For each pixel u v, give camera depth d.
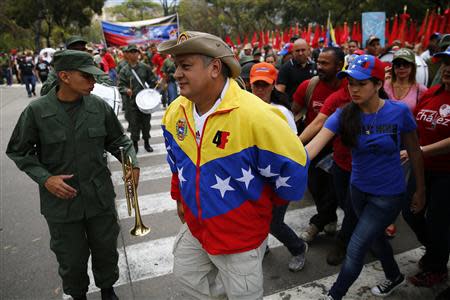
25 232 4.28
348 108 2.54
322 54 3.65
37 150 2.49
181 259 2.20
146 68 7.01
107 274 2.81
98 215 2.59
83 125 2.45
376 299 3.00
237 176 1.84
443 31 10.66
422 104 3.04
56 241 2.57
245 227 1.94
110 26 16.66
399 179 2.57
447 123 2.81
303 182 1.90
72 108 2.43
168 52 1.71
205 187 1.89
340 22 31.62
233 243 1.93
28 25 34.44
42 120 2.36
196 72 1.74
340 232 3.41
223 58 1.78
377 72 2.38
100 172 2.56
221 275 2.07
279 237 3.22
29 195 5.44
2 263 3.64
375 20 11.72
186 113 1.94
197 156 1.90
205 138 1.85
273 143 1.79
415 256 3.60
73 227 2.55
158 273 3.44
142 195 5.32
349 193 3.03
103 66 12.67
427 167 2.92
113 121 2.64
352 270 2.57
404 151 3.14
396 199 2.56
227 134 1.80
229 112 1.79
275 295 3.08
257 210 1.97
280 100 3.10
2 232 4.30
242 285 1.98
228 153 1.81
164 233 4.20
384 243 2.82
